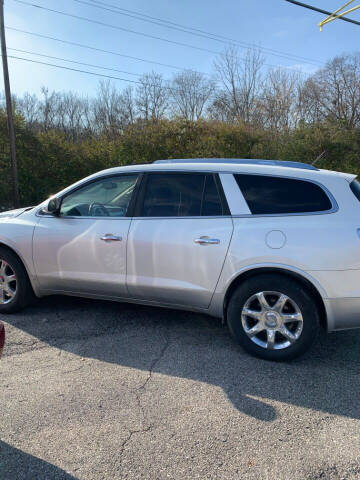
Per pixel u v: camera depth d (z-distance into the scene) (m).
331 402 2.80
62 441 2.37
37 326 4.07
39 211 4.29
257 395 2.88
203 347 3.65
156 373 3.17
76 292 4.13
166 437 2.41
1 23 13.40
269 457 2.25
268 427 2.52
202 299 3.58
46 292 4.29
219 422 2.56
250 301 3.40
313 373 3.21
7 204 14.49
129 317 4.35
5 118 13.98
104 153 16.12
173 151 16.75
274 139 19.56
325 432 2.47
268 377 3.13
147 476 2.11
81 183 4.13
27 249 4.16
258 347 3.40
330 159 18.83
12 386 2.95
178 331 4.00
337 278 3.15
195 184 3.70
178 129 16.78
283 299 3.28
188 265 3.55
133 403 2.76
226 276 3.43
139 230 3.73
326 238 3.18
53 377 3.09
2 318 4.28
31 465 2.18
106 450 2.30
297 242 3.23
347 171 18.47
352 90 36.44
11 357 3.40
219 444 2.35
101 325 4.12
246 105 33.53
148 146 16.17
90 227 3.93
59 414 2.62
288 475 2.12
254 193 3.51
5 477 2.10
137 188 3.87
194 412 2.67
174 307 3.78
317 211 3.31
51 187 14.84
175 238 3.58
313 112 36.88
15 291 4.32
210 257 3.46
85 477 2.10
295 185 3.44
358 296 3.14
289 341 3.30
